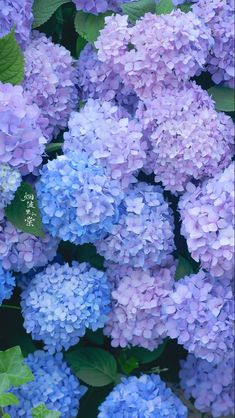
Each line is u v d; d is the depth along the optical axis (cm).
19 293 213
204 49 196
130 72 195
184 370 221
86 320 196
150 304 200
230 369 214
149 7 205
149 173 201
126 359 215
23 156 181
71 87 207
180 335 196
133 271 203
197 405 218
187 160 194
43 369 203
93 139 191
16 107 181
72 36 221
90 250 210
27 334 214
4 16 193
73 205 184
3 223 193
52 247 199
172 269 205
